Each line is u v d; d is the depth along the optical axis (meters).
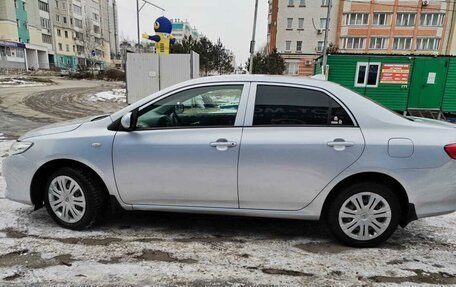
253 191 3.19
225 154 3.14
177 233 3.51
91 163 3.34
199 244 3.28
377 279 2.74
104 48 81.25
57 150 3.36
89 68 49.81
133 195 3.37
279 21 44.94
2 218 3.74
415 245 3.34
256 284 2.64
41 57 59.31
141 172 3.29
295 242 3.37
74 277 2.67
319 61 14.16
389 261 3.03
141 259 2.97
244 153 3.12
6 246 3.12
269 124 3.17
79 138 3.37
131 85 13.82
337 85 3.25
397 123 3.12
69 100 17.19
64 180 3.44
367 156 3.03
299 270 2.85
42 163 3.41
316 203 3.17
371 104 3.18
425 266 2.96
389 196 3.11
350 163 3.04
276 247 3.25
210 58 37.44
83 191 3.39
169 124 3.31
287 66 45.34
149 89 13.80
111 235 3.41
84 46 70.31
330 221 3.24
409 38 43.19
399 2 42.34
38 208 3.65
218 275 2.75
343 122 3.12
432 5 42.00
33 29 55.88
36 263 2.86
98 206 3.46
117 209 3.86
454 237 3.53
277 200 3.19
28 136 3.57
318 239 3.44
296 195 3.15
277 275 2.77
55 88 23.88
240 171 3.15
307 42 44.66
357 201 3.16
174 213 4.03
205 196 3.27
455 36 42.16
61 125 3.65
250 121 3.19
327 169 3.07
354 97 3.17
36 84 26.67
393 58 12.47
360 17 43.50
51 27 61.72
